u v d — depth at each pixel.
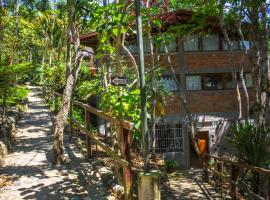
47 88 27.77
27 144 11.94
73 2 9.09
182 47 18.02
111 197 6.56
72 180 7.70
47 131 14.75
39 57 39.19
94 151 10.42
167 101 17.80
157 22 10.61
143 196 4.30
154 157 15.80
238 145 10.05
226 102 18.69
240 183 9.69
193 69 18.17
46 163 9.20
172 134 17.86
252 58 12.06
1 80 12.51
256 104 11.47
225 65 18.61
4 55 16.02
